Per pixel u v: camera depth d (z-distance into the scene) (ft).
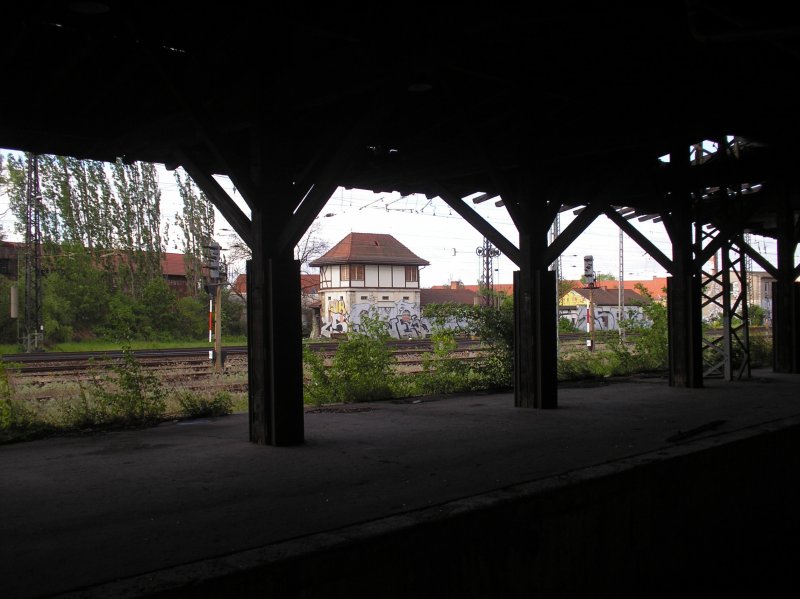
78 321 133.90
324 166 24.53
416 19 21.06
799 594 20.70
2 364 28.84
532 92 28.60
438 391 42.60
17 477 19.17
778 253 52.29
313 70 23.88
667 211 43.04
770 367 58.18
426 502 15.84
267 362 24.07
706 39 17.30
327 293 201.36
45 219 142.10
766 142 33.88
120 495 16.96
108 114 28.17
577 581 17.65
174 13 21.88
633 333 58.75
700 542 21.75
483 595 15.35
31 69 24.88
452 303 46.14
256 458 21.56
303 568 12.28
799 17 16.07
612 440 23.99
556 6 19.58
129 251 156.76
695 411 31.19
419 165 35.58
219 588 11.25
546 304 33.06
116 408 30.58
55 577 11.27
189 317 143.43
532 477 18.29
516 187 39.88
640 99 29.58
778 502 25.67
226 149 22.99
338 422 29.22
